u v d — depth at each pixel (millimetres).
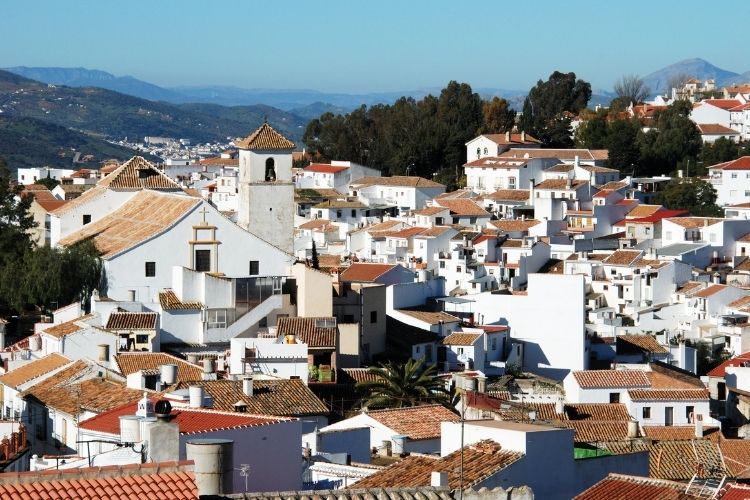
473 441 73938
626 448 97062
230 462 53344
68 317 162000
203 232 174625
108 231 188000
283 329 154625
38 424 110312
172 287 170500
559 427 76438
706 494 69438
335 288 172500
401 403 135750
